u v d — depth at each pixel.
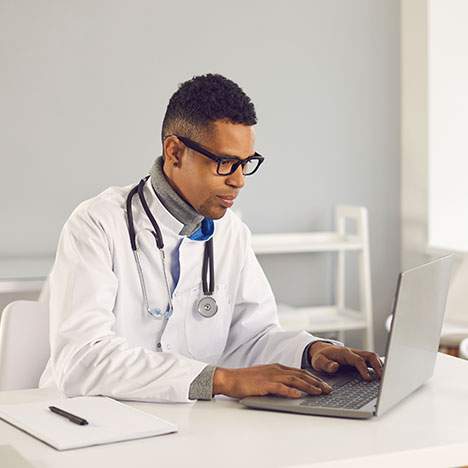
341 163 4.83
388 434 1.66
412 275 1.74
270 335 2.24
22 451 1.56
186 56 4.46
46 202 4.26
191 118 1.98
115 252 2.11
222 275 2.25
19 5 4.15
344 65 4.79
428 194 4.87
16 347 2.35
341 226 4.74
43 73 4.21
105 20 4.30
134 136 4.39
